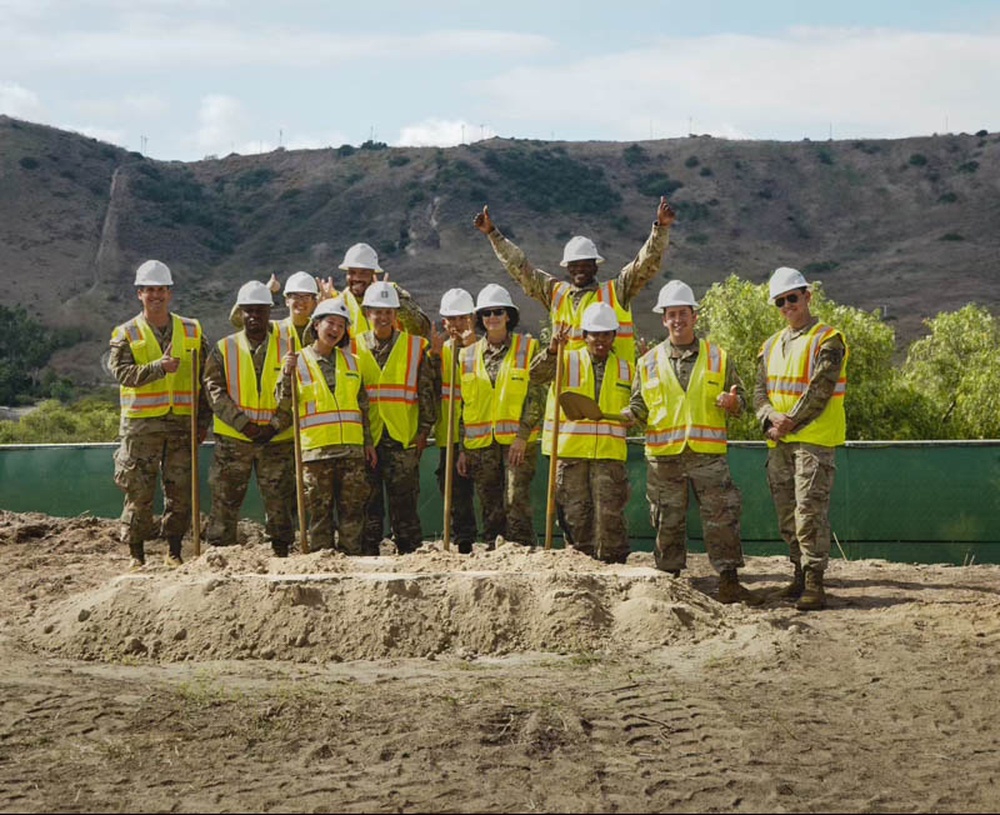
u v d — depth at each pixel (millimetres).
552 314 10828
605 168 173625
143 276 10484
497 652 7930
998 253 146125
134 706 6508
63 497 14836
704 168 173625
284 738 5980
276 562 9023
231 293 135750
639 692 6828
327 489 10250
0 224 142625
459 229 148375
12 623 8656
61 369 108688
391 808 5074
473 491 12055
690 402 9789
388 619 8031
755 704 6609
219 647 7895
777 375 9656
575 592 8266
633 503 13148
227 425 10352
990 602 9320
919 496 12523
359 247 11234
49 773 5516
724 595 9750
